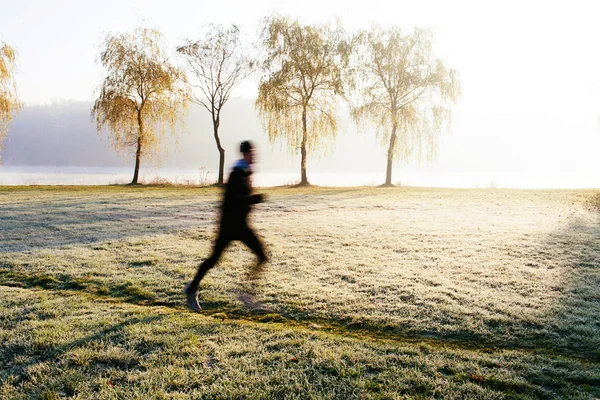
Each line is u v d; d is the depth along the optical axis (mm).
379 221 13359
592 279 6750
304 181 31391
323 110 31375
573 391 3496
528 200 18812
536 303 5668
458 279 6898
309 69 29875
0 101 27172
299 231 11523
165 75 31672
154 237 10758
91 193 23438
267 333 4719
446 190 25172
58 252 8961
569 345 4469
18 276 7227
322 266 7805
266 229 11844
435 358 4098
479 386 3557
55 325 4859
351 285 6605
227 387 3543
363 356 4113
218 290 6344
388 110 30469
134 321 5035
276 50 29953
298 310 5562
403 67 29906
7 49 26969
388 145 31453
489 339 4645
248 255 8703
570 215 14273
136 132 32656
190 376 3738
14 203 18062
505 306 5543
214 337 4574
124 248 9422
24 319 5133
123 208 16641
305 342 4449
